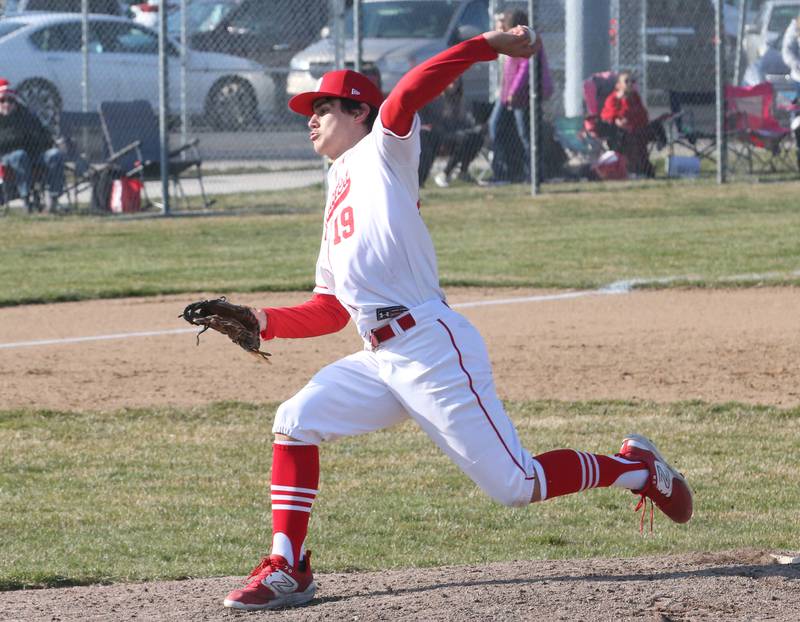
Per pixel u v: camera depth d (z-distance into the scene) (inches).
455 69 488.7
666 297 1424.7
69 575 622.8
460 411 510.3
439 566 620.4
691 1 2903.5
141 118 2144.4
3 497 771.4
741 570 556.7
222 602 540.1
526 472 521.0
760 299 1403.8
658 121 2436.0
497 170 2347.4
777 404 989.8
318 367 1144.2
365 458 861.2
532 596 521.3
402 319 510.3
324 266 535.8
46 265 1660.9
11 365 1150.3
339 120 530.9
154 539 690.8
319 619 502.9
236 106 2642.7
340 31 2174.0
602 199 2180.1
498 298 1435.8
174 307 1416.1
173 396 1042.1
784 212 2037.4
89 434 927.0
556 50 2714.1
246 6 2684.5
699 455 852.0
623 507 753.0
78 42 2583.7
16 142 2039.9
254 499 772.6
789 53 2613.2
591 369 1107.9
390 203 508.4
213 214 2100.1
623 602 509.4
